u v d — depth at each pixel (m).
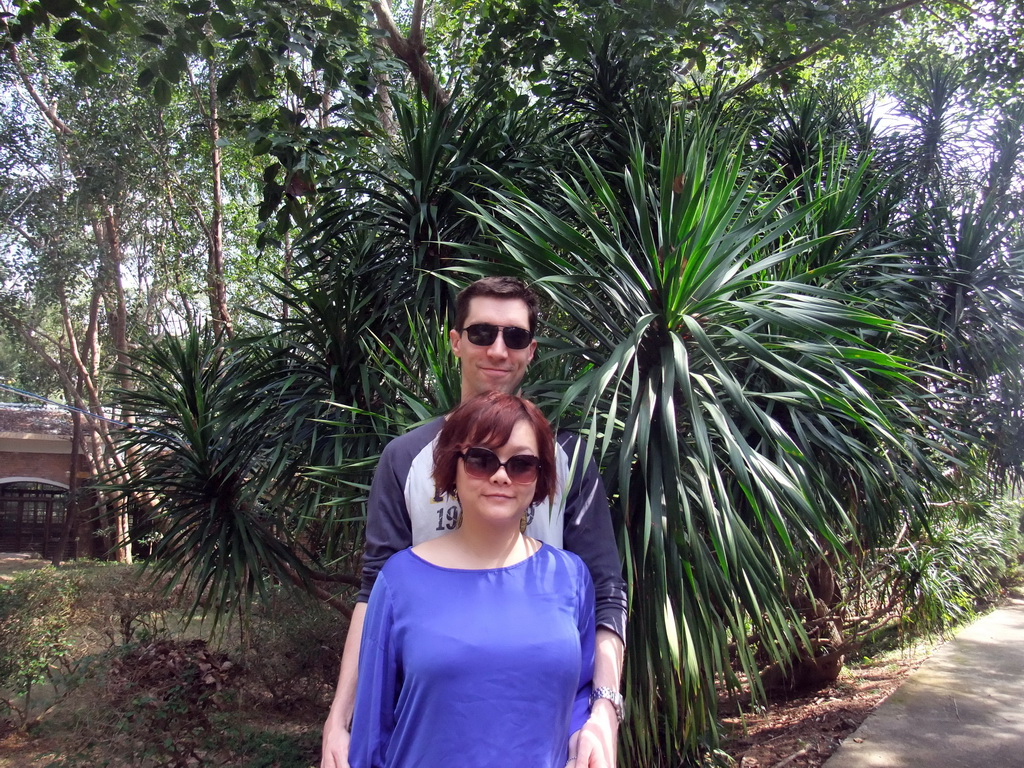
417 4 5.67
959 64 6.75
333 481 3.81
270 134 4.38
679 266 2.40
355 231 4.47
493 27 5.41
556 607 1.43
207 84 10.89
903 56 7.86
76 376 16.28
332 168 4.95
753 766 4.61
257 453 4.32
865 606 6.79
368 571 1.71
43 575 6.73
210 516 4.31
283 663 5.75
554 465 1.53
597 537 1.77
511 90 5.07
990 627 8.00
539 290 2.96
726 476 2.85
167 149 11.71
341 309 4.10
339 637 5.98
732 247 2.61
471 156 4.20
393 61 4.77
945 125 5.78
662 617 2.27
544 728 1.34
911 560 5.52
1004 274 4.64
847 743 4.73
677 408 2.63
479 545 1.48
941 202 4.96
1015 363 4.60
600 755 1.42
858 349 2.49
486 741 1.30
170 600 6.65
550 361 3.26
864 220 4.75
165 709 4.84
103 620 6.51
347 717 1.57
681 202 2.58
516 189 2.89
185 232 12.79
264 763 4.89
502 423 1.45
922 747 4.65
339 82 4.55
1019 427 4.74
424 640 1.35
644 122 4.43
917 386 3.45
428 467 1.70
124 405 4.94
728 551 2.46
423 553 1.49
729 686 2.43
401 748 1.35
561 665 1.37
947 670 6.38
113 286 13.16
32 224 11.45
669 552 2.40
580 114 5.00
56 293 12.23
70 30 4.08
